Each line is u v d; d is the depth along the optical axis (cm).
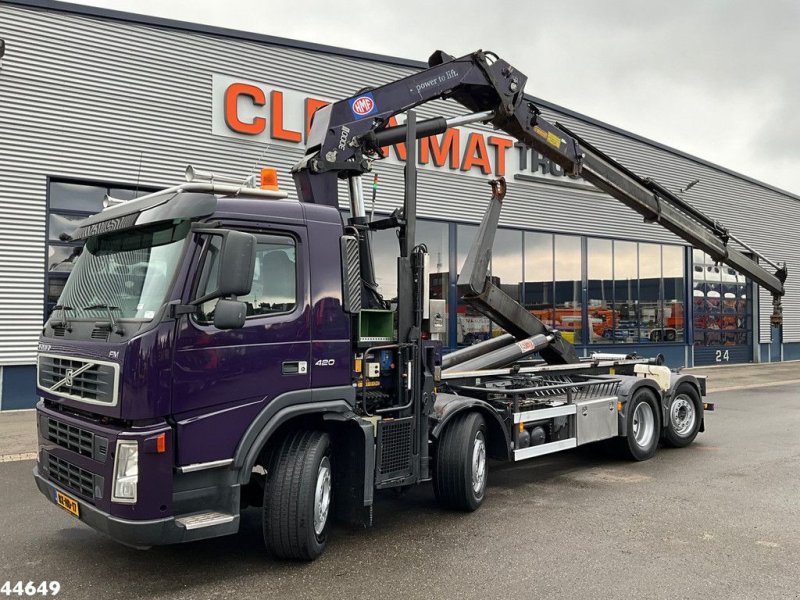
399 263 552
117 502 385
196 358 409
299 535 450
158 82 1303
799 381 1873
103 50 1250
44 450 470
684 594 412
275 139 1434
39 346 488
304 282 470
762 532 534
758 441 945
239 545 509
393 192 1606
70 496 424
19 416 1121
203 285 417
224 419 420
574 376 872
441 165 1694
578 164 828
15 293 1176
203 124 1351
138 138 1283
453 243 1725
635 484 701
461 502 584
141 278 426
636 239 2183
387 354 537
